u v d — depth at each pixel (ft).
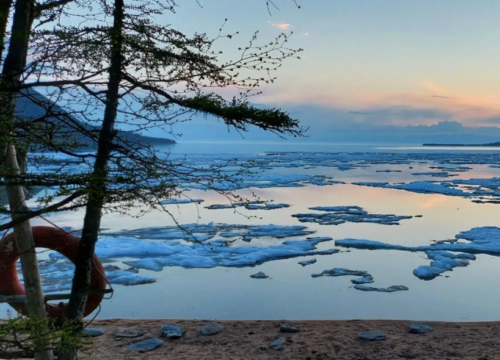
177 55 9.58
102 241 44.16
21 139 8.18
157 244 42.78
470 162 233.35
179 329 18.62
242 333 18.60
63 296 12.35
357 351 16.16
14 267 14.55
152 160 9.13
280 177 127.44
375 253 41.68
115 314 25.44
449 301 27.99
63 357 11.10
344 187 108.27
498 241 45.73
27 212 9.57
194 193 92.07
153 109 9.83
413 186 105.19
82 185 8.55
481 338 17.34
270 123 9.12
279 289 30.60
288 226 54.80
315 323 20.03
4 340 8.12
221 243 45.88
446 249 43.21
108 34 9.14
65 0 9.37
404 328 18.98
